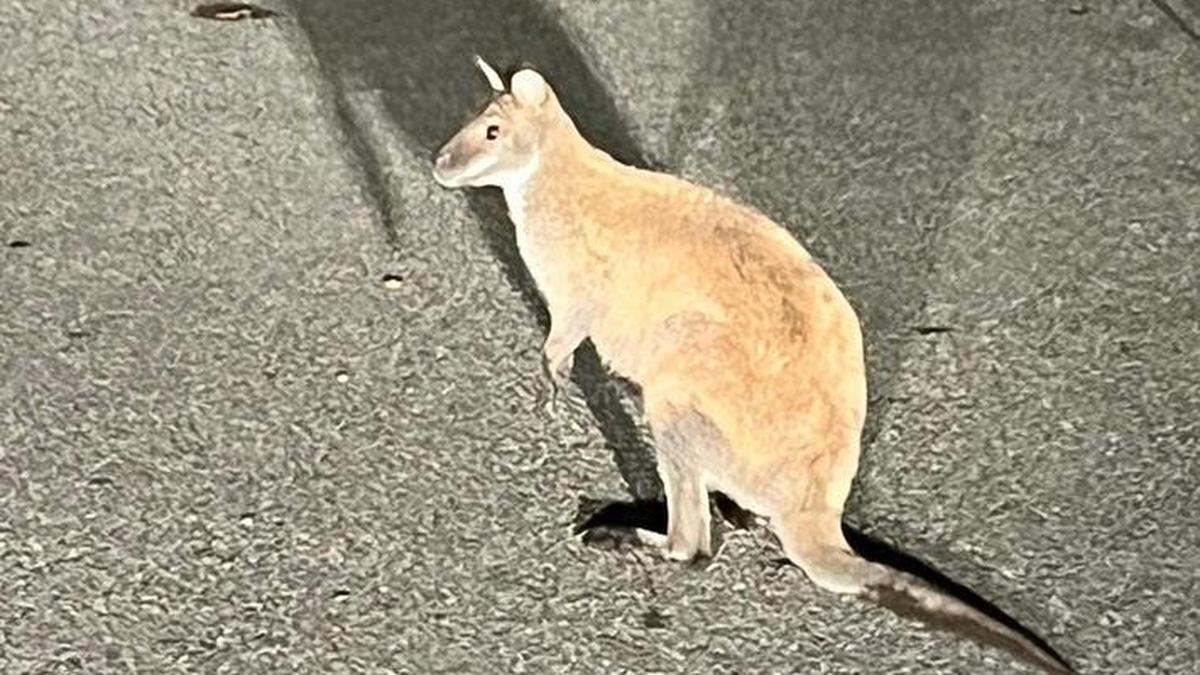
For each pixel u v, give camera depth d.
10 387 4.87
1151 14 5.96
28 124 5.58
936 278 5.19
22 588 4.46
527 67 5.80
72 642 4.36
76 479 4.69
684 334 4.21
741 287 4.22
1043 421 4.83
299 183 5.44
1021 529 4.61
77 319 5.04
